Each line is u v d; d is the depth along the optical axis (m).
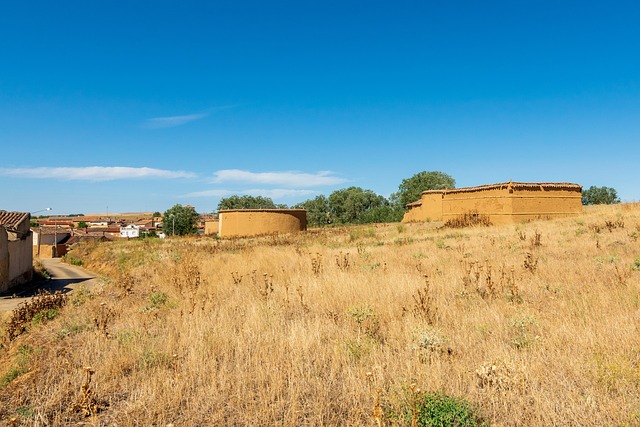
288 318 8.82
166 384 5.45
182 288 12.93
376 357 6.07
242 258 20.02
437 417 4.27
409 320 7.52
